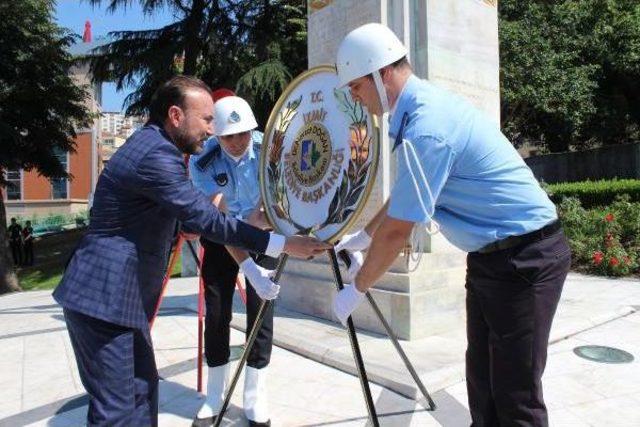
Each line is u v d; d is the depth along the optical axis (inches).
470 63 203.5
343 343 175.9
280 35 611.2
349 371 157.3
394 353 164.6
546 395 136.9
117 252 87.2
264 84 548.7
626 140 853.2
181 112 91.5
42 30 702.5
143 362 91.2
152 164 85.6
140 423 88.5
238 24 617.9
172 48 579.2
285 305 231.1
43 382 164.4
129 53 597.6
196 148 94.4
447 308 188.5
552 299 84.4
